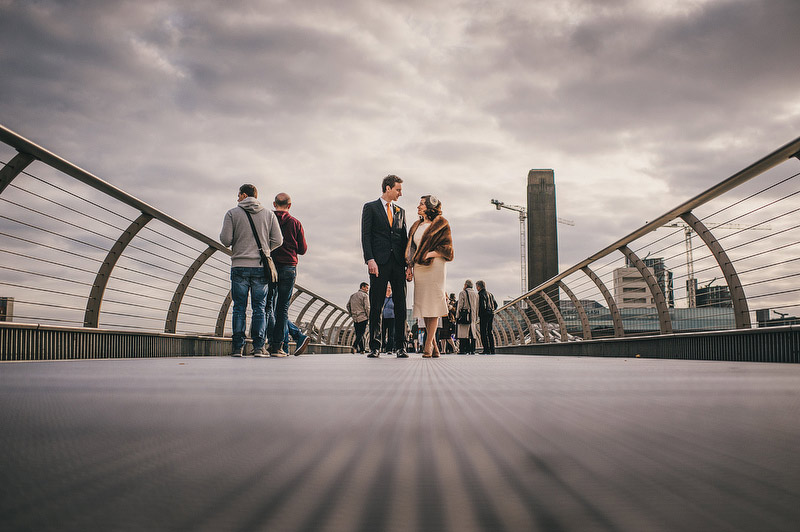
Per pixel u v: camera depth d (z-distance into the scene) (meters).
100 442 0.81
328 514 0.45
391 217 6.55
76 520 0.42
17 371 2.88
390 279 6.59
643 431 0.93
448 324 15.70
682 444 0.81
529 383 2.07
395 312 6.64
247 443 0.81
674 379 2.29
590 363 4.47
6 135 4.43
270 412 1.18
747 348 5.37
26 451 0.73
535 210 91.00
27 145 4.68
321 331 16.94
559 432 0.92
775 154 4.77
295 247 7.21
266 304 7.16
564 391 1.71
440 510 0.46
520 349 16.30
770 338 4.99
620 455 0.72
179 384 1.98
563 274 11.02
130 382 2.06
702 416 1.13
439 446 0.79
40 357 4.97
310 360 5.41
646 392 1.69
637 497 0.51
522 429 0.96
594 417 1.11
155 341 7.03
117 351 6.20
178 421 1.04
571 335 11.36
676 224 7.29
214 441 0.82
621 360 5.64
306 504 0.48
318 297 14.61
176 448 0.76
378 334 6.54
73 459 0.68
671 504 0.48
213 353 8.92
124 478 0.58
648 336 7.43
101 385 1.91
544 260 89.81
